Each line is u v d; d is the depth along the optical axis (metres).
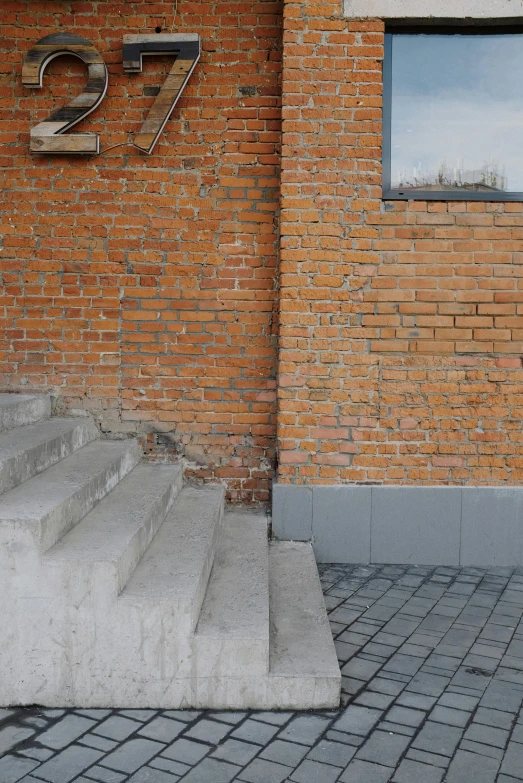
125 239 5.13
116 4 5.05
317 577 4.27
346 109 4.75
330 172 4.77
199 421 5.21
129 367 5.20
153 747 2.74
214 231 5.13
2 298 5.17
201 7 5.05
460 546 4.91
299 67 4.74
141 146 5.01
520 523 4.89
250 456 5.23
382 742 2.79
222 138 5.09
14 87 5.08
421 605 4.20
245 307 5.16
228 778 2.54
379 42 4.73
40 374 5.20
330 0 4.71
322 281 4.82
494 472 4.89
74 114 4.98
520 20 4.75
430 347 4.85
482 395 4.86
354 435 4.89
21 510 3.12
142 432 5.22
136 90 5.07
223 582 3.74
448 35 4.91
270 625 3.57
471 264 4.81
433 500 4.88
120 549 3.15
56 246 5.13
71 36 4.96
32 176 5.10
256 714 3.02
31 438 4.16
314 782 2.53
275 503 4.90
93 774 2.55
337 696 3.04
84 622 3.03
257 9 5.05
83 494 3.68
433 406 4.88
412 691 3.20
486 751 2.74
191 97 5.08
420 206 4.80
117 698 3.06
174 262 5.14
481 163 4.95
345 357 4.85
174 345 5.18
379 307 4.83
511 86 4.93
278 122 5.09
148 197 5.11
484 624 3.94
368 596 4.33
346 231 4.80
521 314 4.82
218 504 4.69
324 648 3.32
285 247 4.80
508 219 4.80
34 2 5.05
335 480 4.91
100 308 5.17
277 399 4.94
